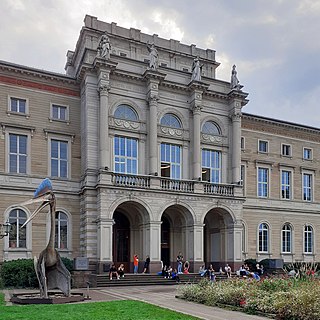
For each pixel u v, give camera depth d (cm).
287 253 4388
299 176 4622
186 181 3559
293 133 4638
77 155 3500
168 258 3797
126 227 3700
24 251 3197
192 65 3922
